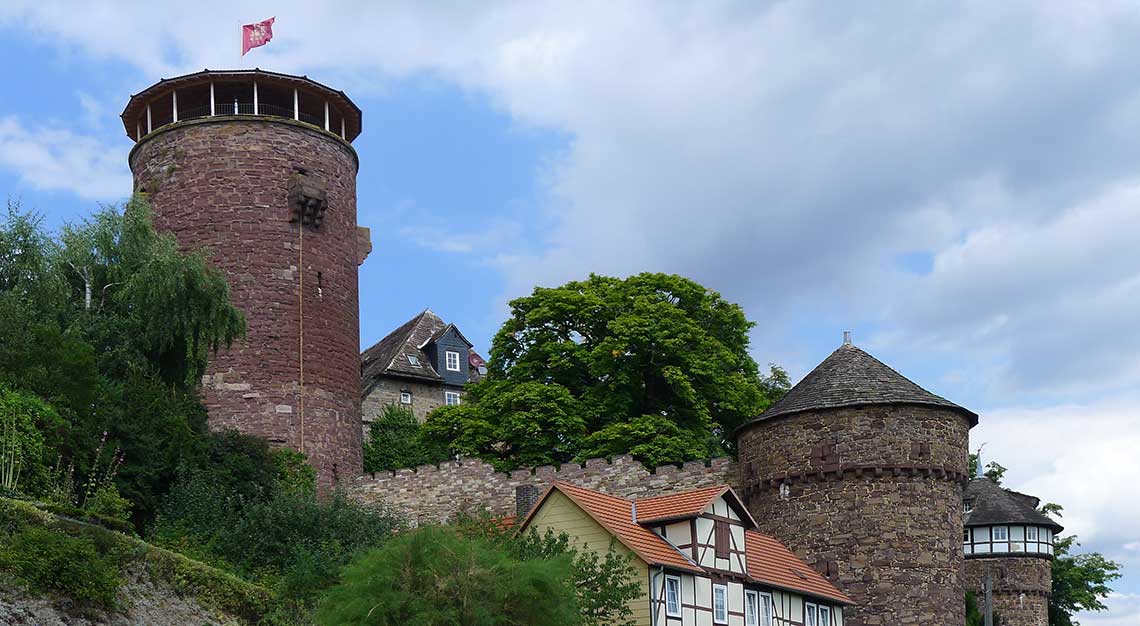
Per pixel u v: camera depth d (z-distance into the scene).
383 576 29.67
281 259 55.03
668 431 56.59
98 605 29.58
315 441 54.16
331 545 41.38
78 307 48.53
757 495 49.44
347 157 58.25
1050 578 64.88
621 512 42.03
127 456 44.00
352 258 57.81
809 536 47.62
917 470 47.31
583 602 35.38
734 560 42.50
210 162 55.47
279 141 56.00
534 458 57.25
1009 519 64.31
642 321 58.28
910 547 46.88
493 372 61.72
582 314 60.16
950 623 46.94
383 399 75.12
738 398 59.06
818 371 49.94
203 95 57.84
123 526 33.50
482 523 39.03
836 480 47.53
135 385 45.69
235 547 42.09
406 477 54.81
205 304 49.34
